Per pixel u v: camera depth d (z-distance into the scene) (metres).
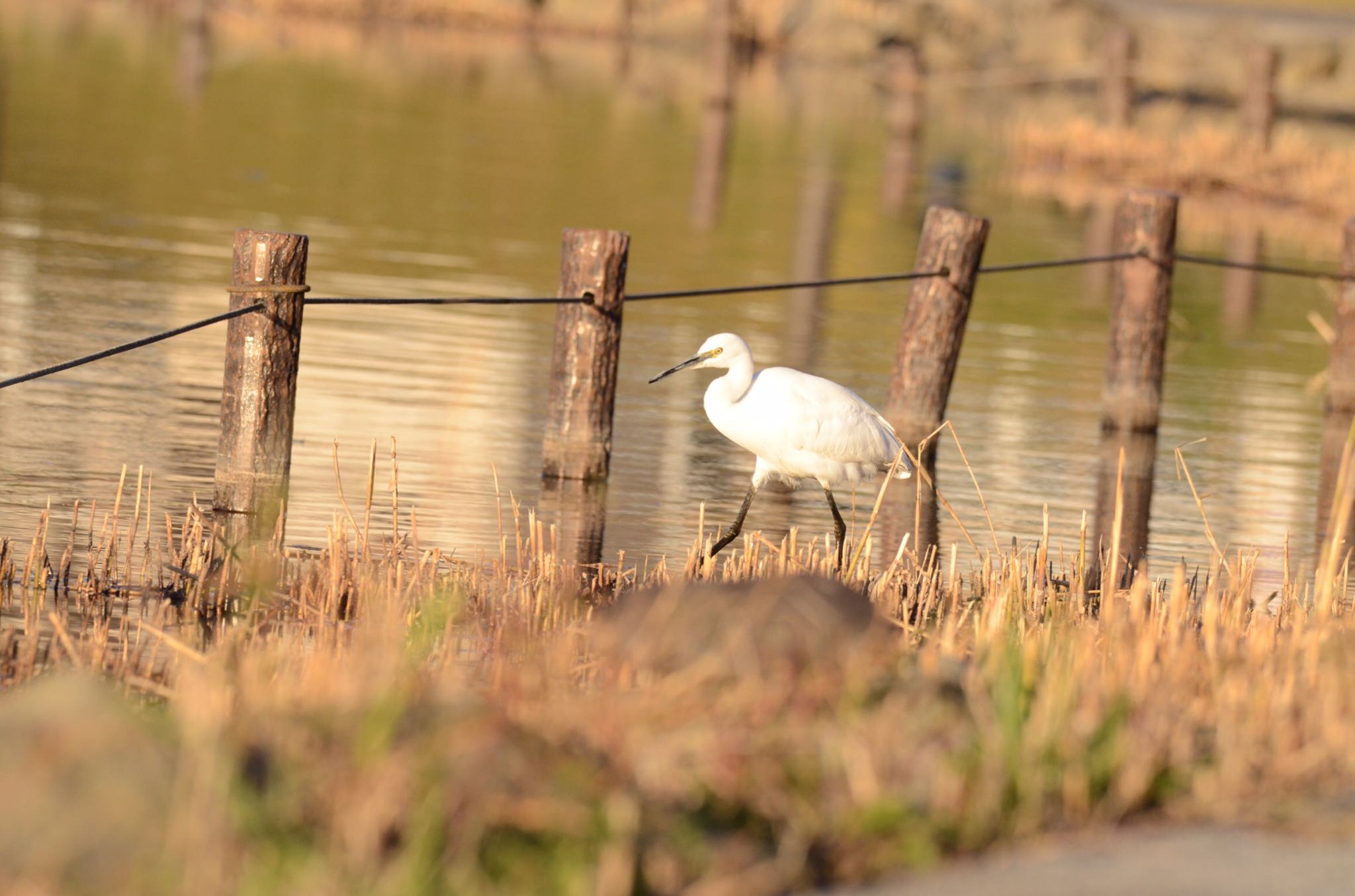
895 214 29.80
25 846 5.07
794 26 60.56
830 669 6.83
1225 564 10.75
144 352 16.23
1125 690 6.71
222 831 5.22
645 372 17.41
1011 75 53.78
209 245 21.80
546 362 17.38
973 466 15.09
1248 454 16.30
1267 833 5.83
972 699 6.59
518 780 5.72
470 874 5.32
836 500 13.76
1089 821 5.90
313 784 5.64
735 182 32.06
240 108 35.41
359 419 14.54
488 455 13.96
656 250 24.41
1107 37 42.62
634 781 5.89
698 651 7.05
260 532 11.28
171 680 8.16
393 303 12.48
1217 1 66.44
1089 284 25.12
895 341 20.14
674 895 5.42
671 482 13.86
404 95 40.69
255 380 11.82
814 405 11.64
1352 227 18.08
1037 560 10.73
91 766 5.27
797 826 5.71
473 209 26.70
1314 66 53.84
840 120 44.53
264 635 9.09
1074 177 36.91
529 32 60.88
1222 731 6.46
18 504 11.38
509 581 10.15
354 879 5.20
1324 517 14.11
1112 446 16.20
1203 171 35.84
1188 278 26.22
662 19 63.09
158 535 11.08
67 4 53.84
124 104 34.25
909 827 5.68
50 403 14.11
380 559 10.73
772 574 10.65
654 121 40.44
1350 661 7.65
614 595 10.34
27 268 19.17
